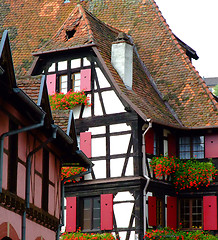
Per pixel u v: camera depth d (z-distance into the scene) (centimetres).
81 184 4075
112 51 4259
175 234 3909
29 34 4847
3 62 1811
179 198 4200
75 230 4038
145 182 3969
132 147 4012
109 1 4950
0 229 1981
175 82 4466
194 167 4131
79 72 4238
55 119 2622
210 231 4078
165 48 4609
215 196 4109
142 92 4278
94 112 4153
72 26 4328
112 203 3981
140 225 3903
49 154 2594
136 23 4772
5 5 5097
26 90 2247
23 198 2212
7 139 2050
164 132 4206
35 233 2380
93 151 4116
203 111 4291
